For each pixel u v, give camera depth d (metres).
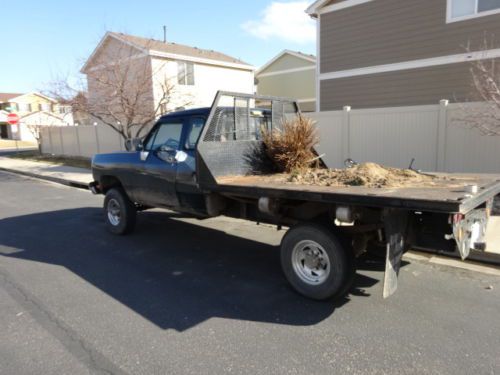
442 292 4.25
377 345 3.21
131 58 18.56
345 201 3.50
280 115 6.28
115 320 3.71
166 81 17.70
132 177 6.31
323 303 4.04
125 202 6.63
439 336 3.33
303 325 3.58
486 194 3.74
